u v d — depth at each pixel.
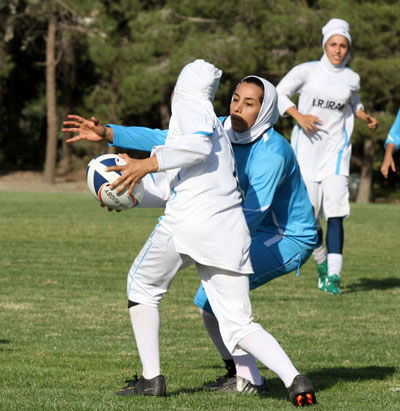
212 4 63.72
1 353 12.15
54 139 80.31
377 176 81.00
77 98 89.62
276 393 9.72
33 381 10.32
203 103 8.96
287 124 64.69
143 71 66.06
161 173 9.82
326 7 60.50
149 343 9.30
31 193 60.97
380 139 62.12
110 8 73.00
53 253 25.41
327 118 18.97
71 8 75.00
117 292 18.53
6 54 82.12
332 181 18.94
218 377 10.33
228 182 8.96
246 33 62.34
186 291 18.95
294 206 10.23
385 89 57.31
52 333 13.86
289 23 59.69
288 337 13.78
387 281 21.20
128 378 10.52
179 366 11.47
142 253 9.30
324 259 19.31
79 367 11.23
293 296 18.45
